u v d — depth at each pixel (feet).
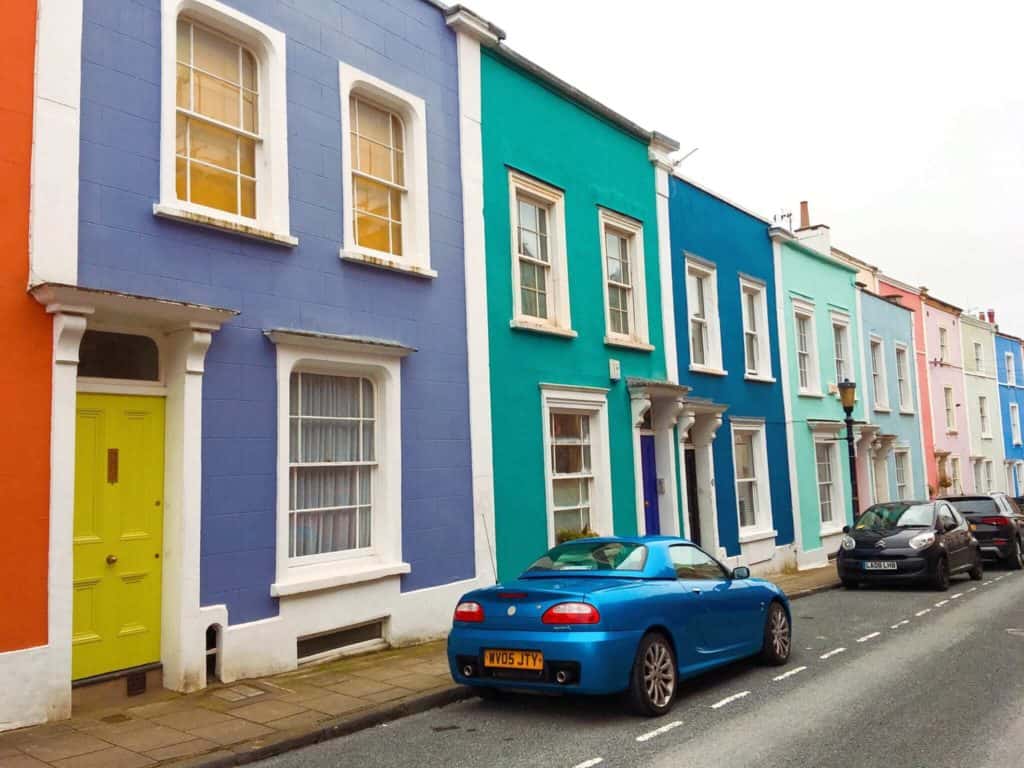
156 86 24.23
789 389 62.75
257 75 27.94
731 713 21.72
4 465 20.03
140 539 23.39
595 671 20.07
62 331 21.08
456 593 32.42
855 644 31.27
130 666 22.82
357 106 31.83
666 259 49.44
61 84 21.94
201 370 24.31
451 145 35.14
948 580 48.16
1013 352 125.18
